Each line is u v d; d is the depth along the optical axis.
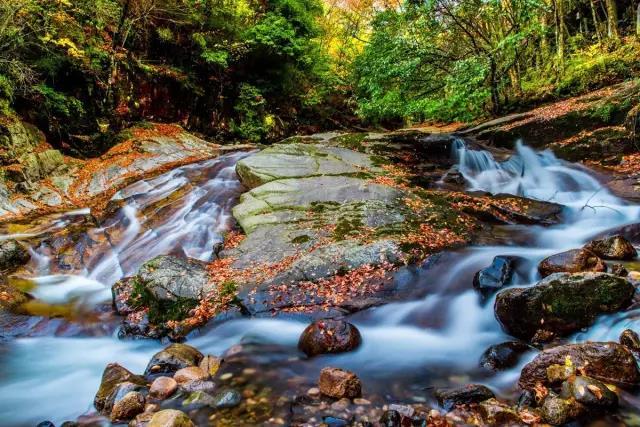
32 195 9.33
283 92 18.98
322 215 7.14
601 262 4.56
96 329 5.08
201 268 5.88
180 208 8.48
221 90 16.39
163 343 4.73
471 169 10.80
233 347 4.31
